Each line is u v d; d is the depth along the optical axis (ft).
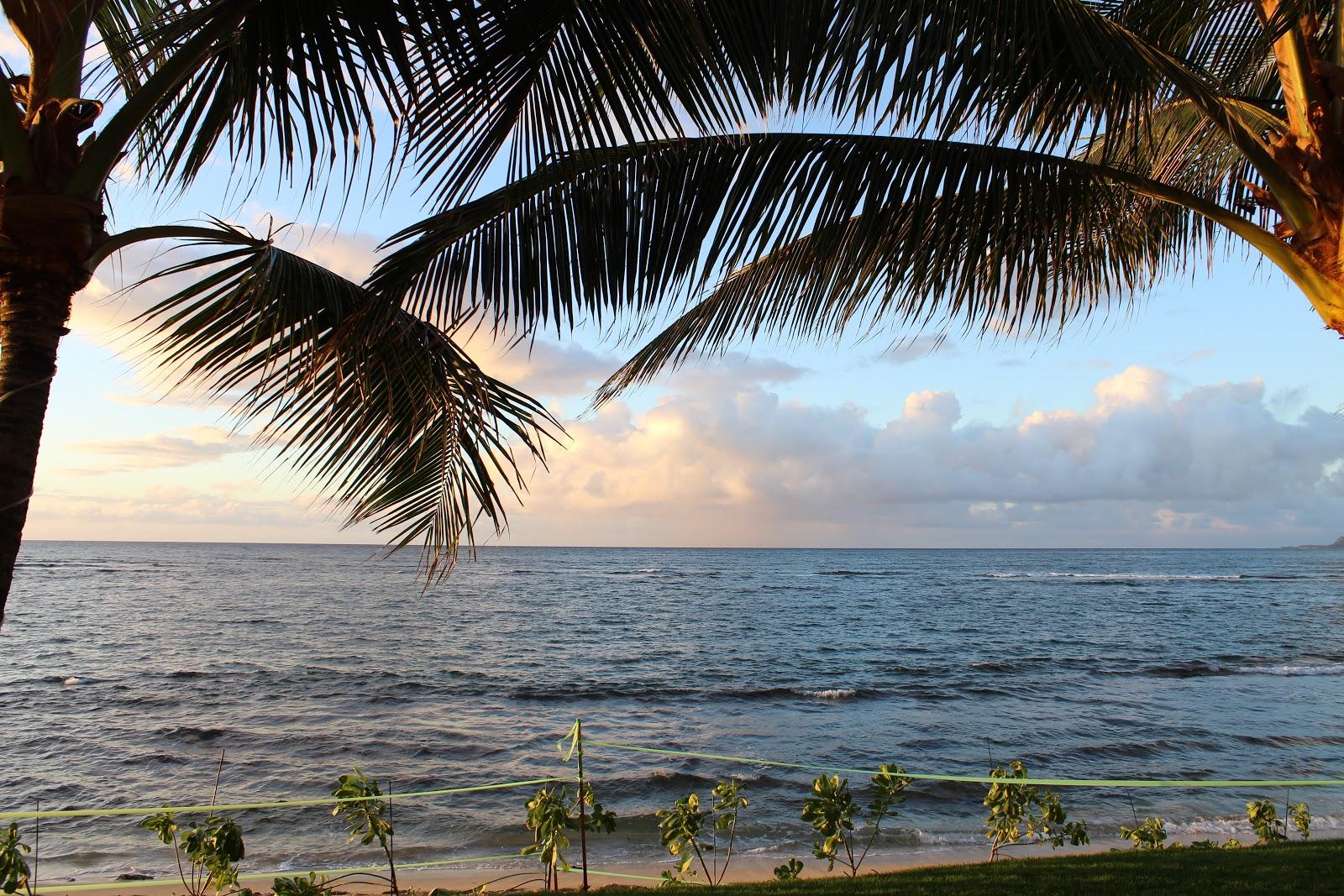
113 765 48.03
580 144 8.98
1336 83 9.78
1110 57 9.33
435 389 10.43
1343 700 69.26
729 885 19.15
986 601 185.06
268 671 82.33
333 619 135.33
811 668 89.15
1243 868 17.33
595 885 26.94
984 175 9.82
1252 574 316.40
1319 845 20.11
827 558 570.87
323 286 10.07
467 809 39.29
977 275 10.17
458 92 8.22
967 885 16.92
